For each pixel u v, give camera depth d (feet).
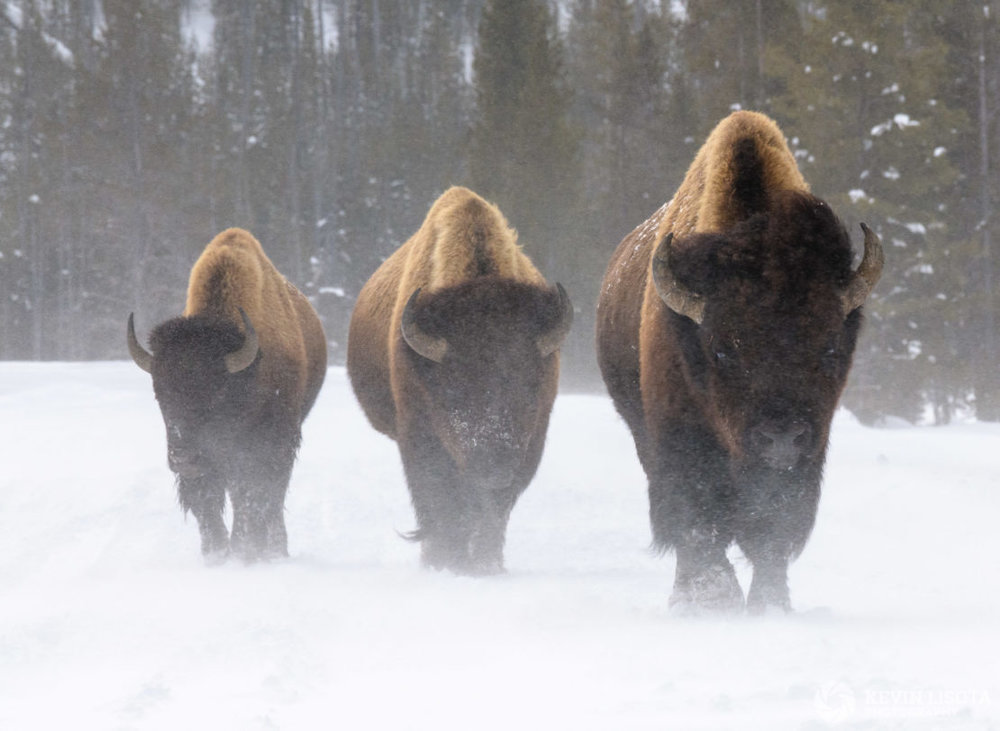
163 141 510.58
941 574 101.30
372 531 141.49
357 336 132.67
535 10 451.94
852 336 74.74
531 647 62.69
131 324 120.06
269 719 47.16
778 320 70.85
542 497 161.48
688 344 76.18
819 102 326.44
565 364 431.02
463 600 80.74
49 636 68.80
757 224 73.82
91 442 216.74
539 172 433.07
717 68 373.61
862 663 54.75
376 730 46.37
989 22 381.19
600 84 433.89
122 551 127.24
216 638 66.90
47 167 613.11
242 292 124.98
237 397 115.24
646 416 84.58
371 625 70.79
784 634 63.46
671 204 94.43
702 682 52.37
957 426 251.60
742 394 71.61
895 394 336.49
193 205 527.40
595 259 424.05
